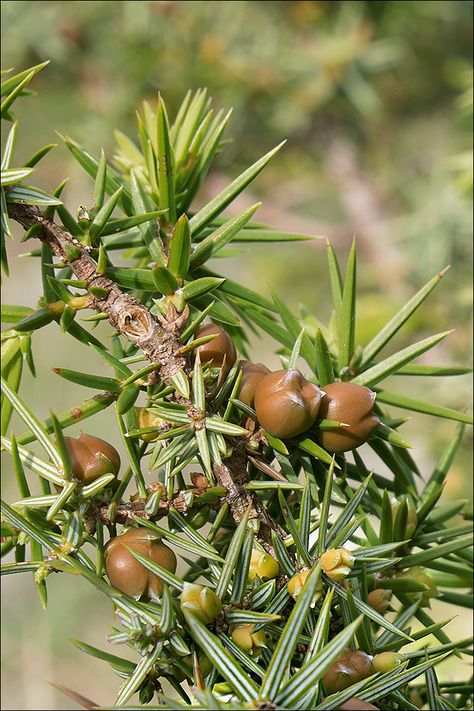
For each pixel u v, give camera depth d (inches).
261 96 27.1
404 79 29.2
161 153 13.2
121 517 12.3
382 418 13.4
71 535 12.2
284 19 27.1
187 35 26.4
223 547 12.7
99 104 27.3
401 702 12.5
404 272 26.6
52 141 27.6
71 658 33.8
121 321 12.6
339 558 12.2
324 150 29.1
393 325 13.3
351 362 13.3
